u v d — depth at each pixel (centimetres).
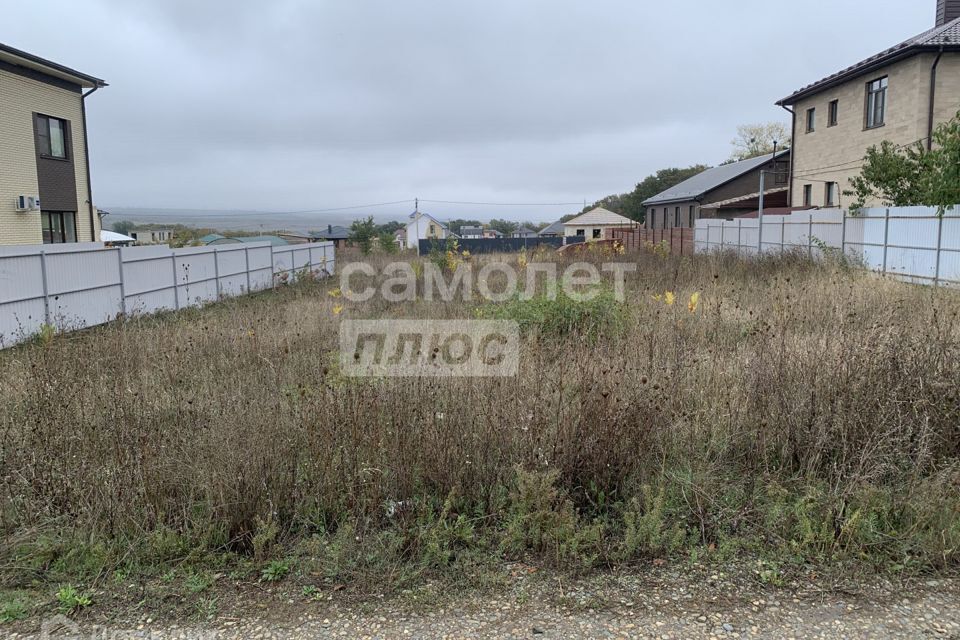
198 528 305
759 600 258
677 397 412
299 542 307
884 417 354
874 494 311
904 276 1330
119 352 669
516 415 371
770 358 437
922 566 278
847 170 2136
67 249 1144
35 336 955
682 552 298
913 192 1463
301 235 6819
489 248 4338
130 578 280
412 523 312
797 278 1242
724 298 959
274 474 329
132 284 1328
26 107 1842
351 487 326
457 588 272
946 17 2019
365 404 384
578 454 344
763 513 324
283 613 255
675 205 3925
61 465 349
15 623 250
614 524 321
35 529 307
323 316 973
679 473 347
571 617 249
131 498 318
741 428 397
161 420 428
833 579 271
